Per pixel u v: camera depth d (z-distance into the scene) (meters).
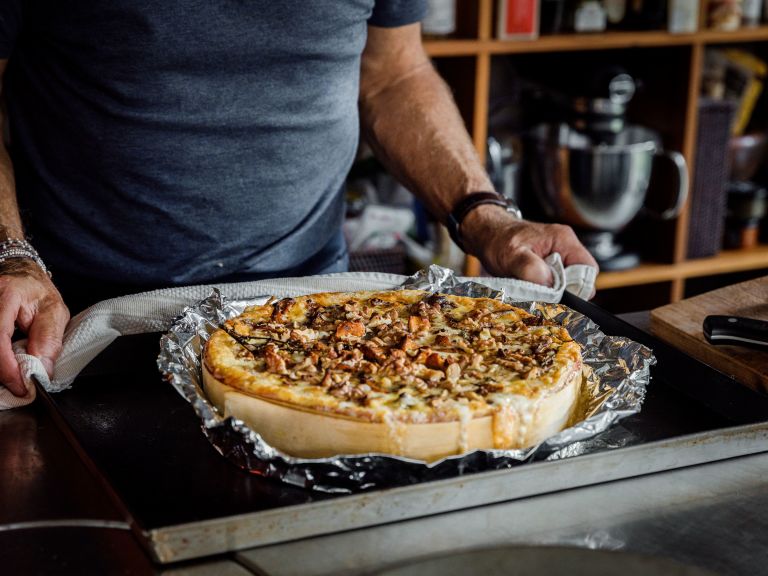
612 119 2.26
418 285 1.12
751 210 2.63
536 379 0.84
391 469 0.74
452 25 2.21
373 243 2.20
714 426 0.89
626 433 0.87
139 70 1.14
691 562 0.69
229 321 0.96
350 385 0.82
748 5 2.50
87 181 1.21
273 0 1.15
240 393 0.82
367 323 0.97
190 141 1.19
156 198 1.21
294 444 0.80
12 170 1.22
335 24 1.21
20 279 1.03
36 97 1.21
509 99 2.52
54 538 0.69
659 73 2.49
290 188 1.27
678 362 0.97
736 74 2.59
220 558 0.68
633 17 2.39
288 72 1.20
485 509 0.74
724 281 2.83
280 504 0.75
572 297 1.13
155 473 0.80
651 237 2.59
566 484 0.76
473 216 1.30
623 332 1.04
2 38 1.16
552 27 2.29
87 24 1.12
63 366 0.96
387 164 1.46
